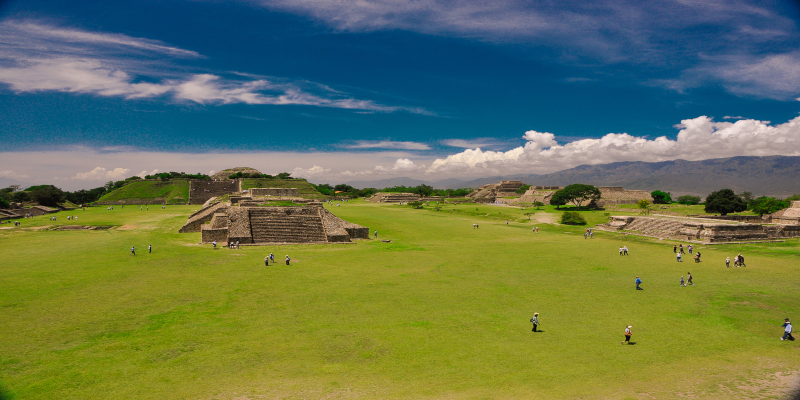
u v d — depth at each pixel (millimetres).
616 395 15250
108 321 23219
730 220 72500
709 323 23859
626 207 111625
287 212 62156
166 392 15406
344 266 39812
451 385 16062
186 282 32406
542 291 30859
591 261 43375
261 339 20859
